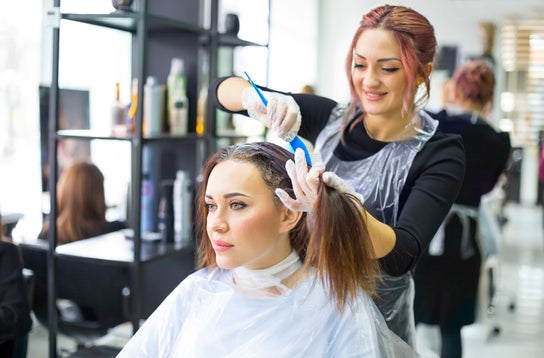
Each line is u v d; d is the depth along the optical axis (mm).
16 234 3131
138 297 2213
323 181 1097
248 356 1207
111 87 3260
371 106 1361
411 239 1262
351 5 6602
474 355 3660
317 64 6762
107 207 3145
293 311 1211
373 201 1432
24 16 3365
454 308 2945
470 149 2799
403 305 1457
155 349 1324
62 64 3115
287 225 1193
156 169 2711
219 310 1263
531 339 3922
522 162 8141
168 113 2557
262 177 1166
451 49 6789
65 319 2736
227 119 3104
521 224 7363
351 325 1183
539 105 7848
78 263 2592
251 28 4582
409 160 1393
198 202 1333
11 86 3410
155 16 2203
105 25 2363
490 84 2908
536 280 5188
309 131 1604
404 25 1299
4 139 3416
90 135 2230
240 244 1164
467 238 2902
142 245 2461
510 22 7539
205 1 3201
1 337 2037
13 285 2084
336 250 1104
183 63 2742
